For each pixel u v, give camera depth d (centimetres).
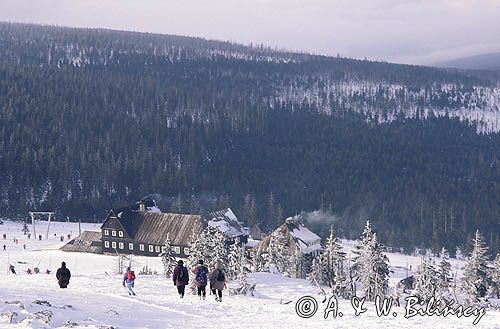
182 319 4025
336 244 9950
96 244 15850
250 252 12912
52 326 3039
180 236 15288
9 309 3306
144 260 14500
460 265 19600
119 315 3819
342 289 7788
